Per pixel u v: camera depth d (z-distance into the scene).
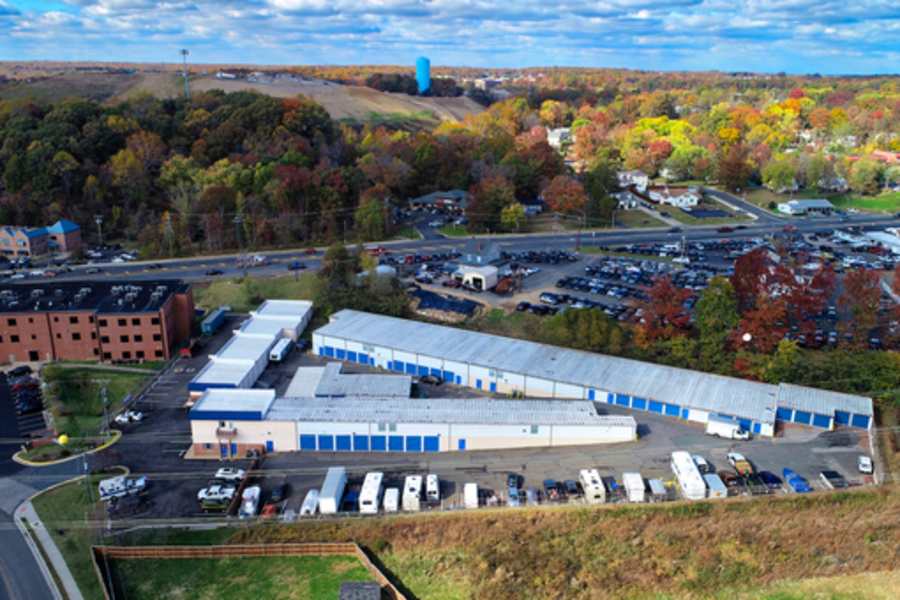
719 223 185.38
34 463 76.00
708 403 81.94
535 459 75.12
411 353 95.56
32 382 95.12
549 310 115.62
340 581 60.62
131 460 76.44
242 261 149.12
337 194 173.88
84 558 61.81
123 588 59.31
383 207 171.12
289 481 72.00
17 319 101.06
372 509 66.50
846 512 65.69
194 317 116.00
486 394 90.38
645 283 131.75
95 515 66.94
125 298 106.31
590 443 77.62
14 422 85.19
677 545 64.00
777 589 61.56
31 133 189.12
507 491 69.06
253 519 66.19
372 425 77.00
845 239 162.00
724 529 64.81
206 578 60.78
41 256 156.62
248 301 126.56
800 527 64.88
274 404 81.25
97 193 178.00
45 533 64.69
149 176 188.50
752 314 94.75
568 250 157.62
